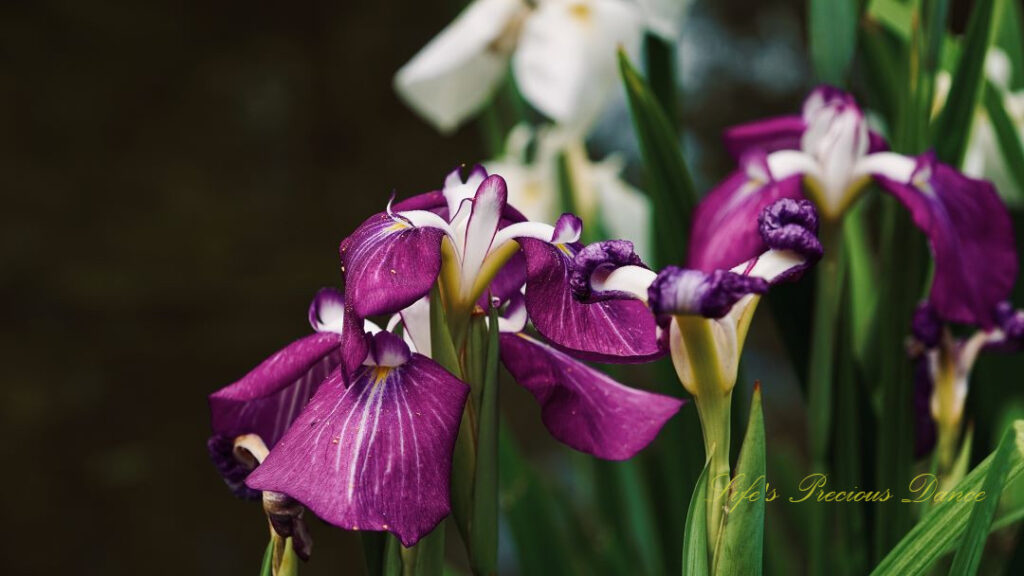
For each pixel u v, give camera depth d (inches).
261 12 143.6
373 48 147.9
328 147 145.2
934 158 36.6
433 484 28.9
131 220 131.8
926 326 36.4
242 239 136.9
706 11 158.9
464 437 30.8
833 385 37.7
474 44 46.8
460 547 120.4
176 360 128.7
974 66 38.0
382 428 29.2
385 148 146.9
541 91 45.3
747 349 146.7
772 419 139.6
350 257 30.0
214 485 126.8
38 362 122.6
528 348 31.9
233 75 141.1
